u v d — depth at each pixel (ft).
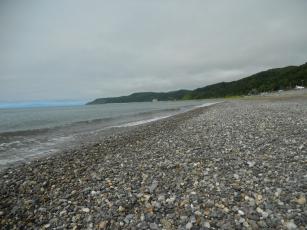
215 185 26.35
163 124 96.17
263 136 48.65
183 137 58.54
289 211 19.69
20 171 41.24
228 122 76.89
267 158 33.99
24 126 126.72
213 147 44.04
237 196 23.24
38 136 85.97
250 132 54.54
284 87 573.33
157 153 44.78
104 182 31.48
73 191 29.37
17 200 28.45
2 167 46.91
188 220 20.06
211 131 62.34
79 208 24.45
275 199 21.81
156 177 31.09
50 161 46.85
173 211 21.83
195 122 87.97
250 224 18.60
